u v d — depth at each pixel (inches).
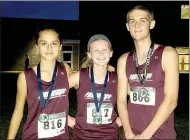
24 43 717.9
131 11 102.6
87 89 110.6
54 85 106.3
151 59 99.0
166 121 99.9
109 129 109.6
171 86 95.9
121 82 107.2
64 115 107.3
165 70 97.0
